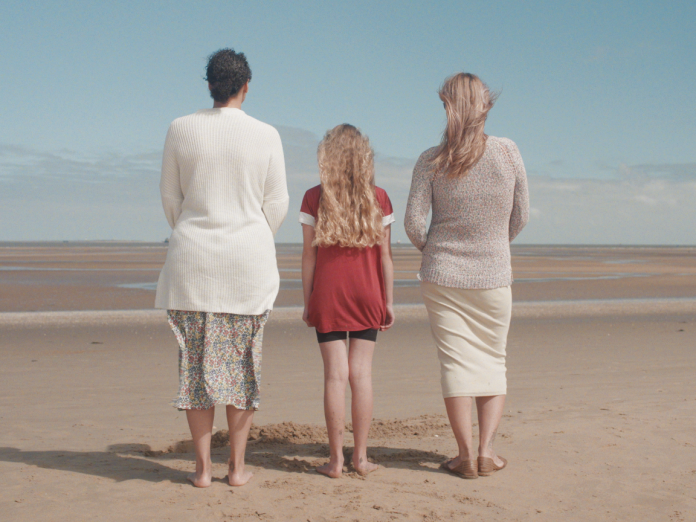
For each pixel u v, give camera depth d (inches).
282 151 114.1
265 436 148.6
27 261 1585.9
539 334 365.1
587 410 171.0
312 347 313.6
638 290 746.2
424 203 118.3
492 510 98.3
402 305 533.0
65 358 277.1
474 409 177.2
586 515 96.7
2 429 154.8
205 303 106.0
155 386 218.4
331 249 115.4
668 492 106.7
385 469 120.0
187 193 109.4
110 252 2694.4
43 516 93.6
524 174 118.1
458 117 113.7
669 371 241.6
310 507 98.2
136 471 117.3
